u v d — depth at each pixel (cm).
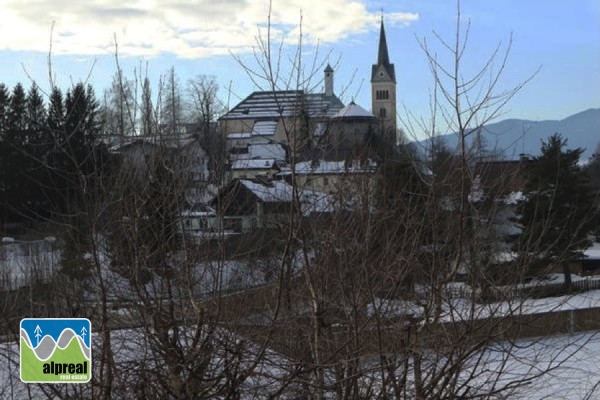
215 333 478
